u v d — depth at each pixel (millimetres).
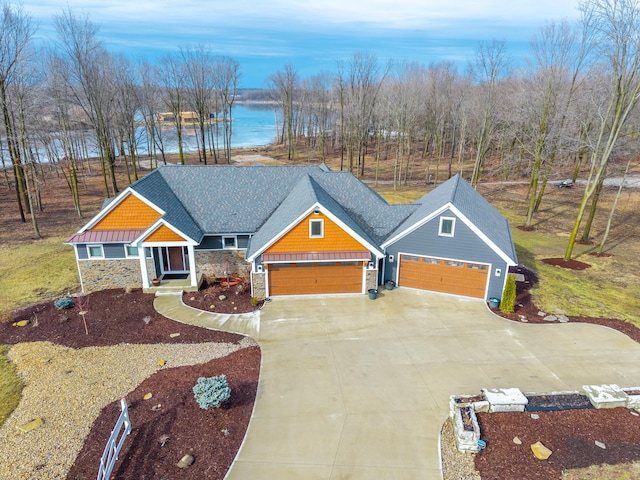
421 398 14312
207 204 24891
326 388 14891
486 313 20516
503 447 11672
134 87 55062
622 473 10719
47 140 41125
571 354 16969
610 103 24469
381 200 26281
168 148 95125
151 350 17469
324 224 21109
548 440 11867
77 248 22500
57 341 18188
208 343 18000
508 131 50500
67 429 12867
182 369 16047
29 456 11797
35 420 13250
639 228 35031
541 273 25547
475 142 64750
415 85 70500
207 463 11430
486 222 22656
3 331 19078
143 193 22312
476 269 21531
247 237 24094
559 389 14742
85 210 40438
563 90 35312
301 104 96688
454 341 18031
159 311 20891
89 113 44656
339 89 68375
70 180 48625
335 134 96562
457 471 11109
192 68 60250
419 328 19156
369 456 11742
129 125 53062
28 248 29781
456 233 21234
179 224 22328
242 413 13516
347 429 12820
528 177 58000
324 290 22531
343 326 19375
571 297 22250
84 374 15789
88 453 11867
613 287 23578
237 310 20984
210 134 84438
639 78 23141
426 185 54906
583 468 10914
